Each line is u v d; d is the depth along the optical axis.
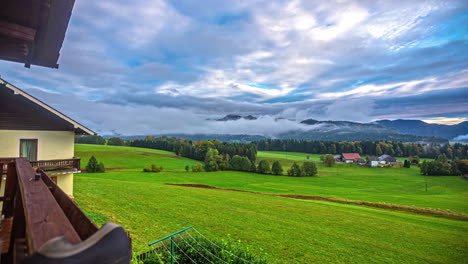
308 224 26.09
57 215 1.12
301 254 17.75
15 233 1.67
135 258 8.69
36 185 1.82
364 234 24.86
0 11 2.21
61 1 2.07
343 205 41.88
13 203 2.72
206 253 8.80
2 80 13.95
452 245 24.17
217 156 108.38
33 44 2.77
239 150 129.75
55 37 2.61
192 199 32.06
